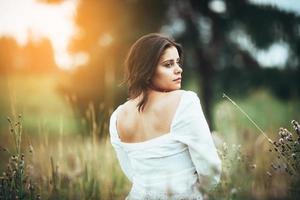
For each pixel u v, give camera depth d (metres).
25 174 3.98
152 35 3.05
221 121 6.70
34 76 22.94
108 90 12.24
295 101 12.80
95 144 4.85
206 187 2.88
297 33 13.79
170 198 2.83
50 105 17.86
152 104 2.98
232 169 3.53
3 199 3.58
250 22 13.95
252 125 9.27
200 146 2.86
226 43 14.70
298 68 14.22
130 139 3.08
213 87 14.89
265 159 4.70
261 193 3.55
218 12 14.48
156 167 2.94
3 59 16.34
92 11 13.36
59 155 4.72
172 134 2.89
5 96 15.73
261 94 14.50
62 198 4.20
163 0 13.82
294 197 3.12
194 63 14.87
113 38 13.34
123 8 13.51
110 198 4.51
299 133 3.09
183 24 14.66
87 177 4.45
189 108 2.89
